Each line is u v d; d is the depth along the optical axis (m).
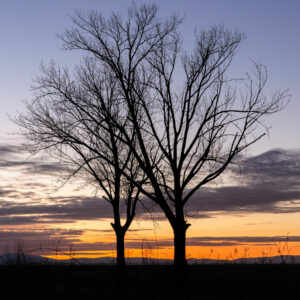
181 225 22.19
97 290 11.41
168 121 22.97
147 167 22.77
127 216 25.45
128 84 23.11
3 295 9.28
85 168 25.03
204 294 12.75
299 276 11.19
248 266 12.75
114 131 24.72
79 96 23.53
